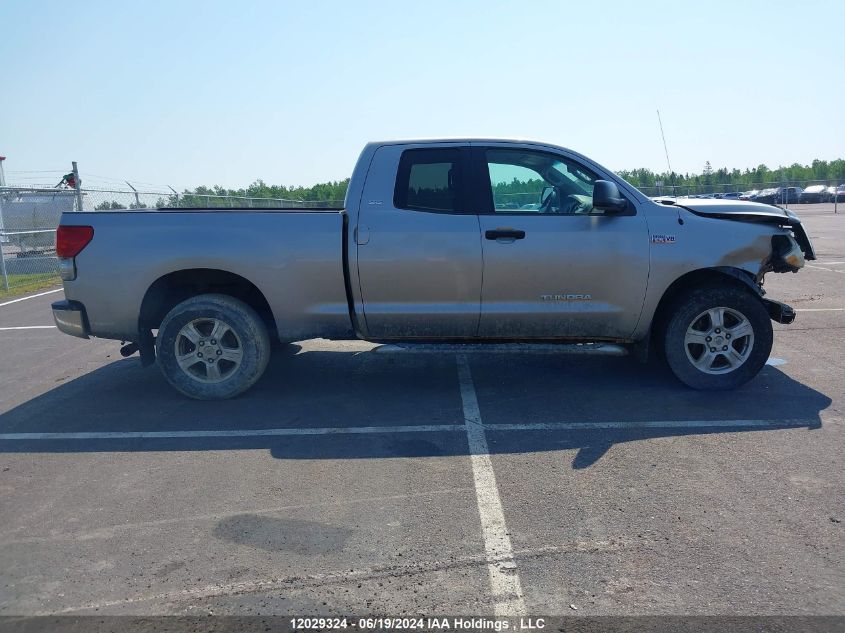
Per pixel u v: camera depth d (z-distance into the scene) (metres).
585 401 5.46
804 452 4.34
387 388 5.97
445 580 3.06
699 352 5.68
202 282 5.84
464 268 5.40
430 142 5.56
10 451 4.71
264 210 5.75
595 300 5.46
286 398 5.75
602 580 3.03
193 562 3.26
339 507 3.78
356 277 5.44
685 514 3.59
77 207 15.24
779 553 3.20
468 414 5.24
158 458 4.53
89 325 5.62
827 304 9.19
